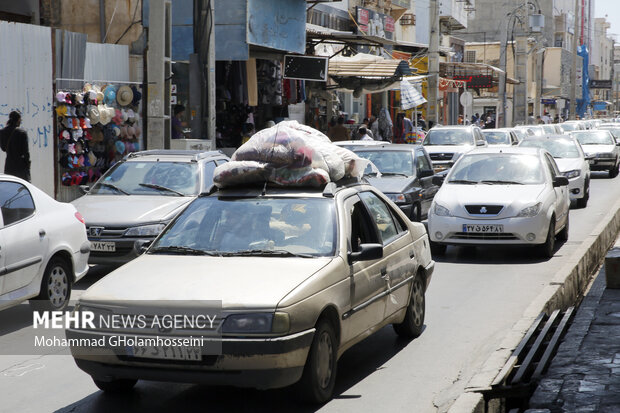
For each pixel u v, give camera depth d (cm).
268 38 2325
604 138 3403
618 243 1505
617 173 3425
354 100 3828
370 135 2814
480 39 9725
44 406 642
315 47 2972
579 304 1048
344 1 3497
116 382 663
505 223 1357
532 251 1458
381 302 740
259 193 733
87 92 1692
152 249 702
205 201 738
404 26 4444
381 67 2823
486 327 904
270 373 576
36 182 1619
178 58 2106
